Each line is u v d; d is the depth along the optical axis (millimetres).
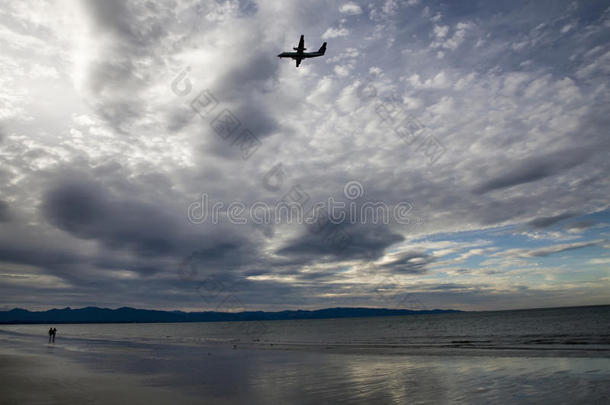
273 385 14977
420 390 13320
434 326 93500
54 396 12445
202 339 64750
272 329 122938
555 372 16109
